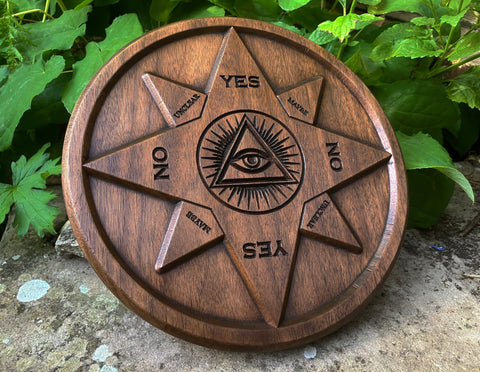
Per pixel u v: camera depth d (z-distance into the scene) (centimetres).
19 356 30
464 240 46
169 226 30
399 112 48
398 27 45
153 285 28
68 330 32
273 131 33
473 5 42
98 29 53
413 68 51
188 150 31
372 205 34
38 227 37
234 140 32
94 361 30
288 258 31
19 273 38
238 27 35
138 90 32
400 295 37
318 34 45
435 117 48
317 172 33
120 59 32
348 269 32
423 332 34
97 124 31
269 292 29
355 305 31
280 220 31
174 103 32
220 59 34
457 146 60
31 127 47
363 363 31
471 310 36
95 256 28
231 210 30
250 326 29
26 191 38
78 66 41
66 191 29
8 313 33
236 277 30
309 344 32
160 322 27
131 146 30
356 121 36
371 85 49
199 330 27
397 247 33
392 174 35
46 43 45
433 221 46
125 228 29
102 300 35
